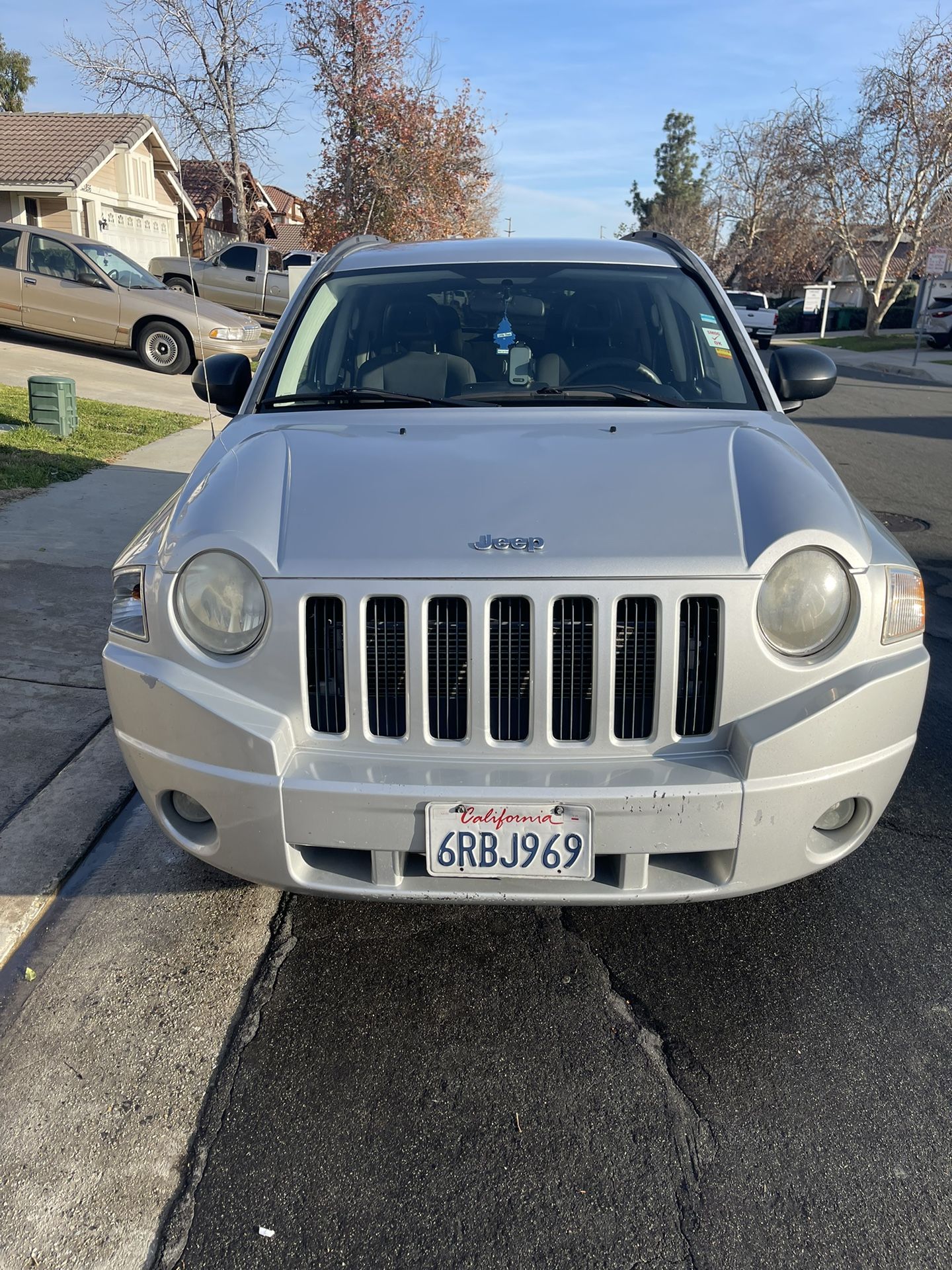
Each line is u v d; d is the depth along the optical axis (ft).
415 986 9.08
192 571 7.94
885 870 10.94
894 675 7.93
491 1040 8.44
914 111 116.16
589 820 7.54
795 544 7.71
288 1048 8.32
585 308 11.94
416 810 7.59
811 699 7.77
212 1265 6.51
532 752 7.80
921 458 38.34
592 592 7.56
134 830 11.39
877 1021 8.66
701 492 8.23
